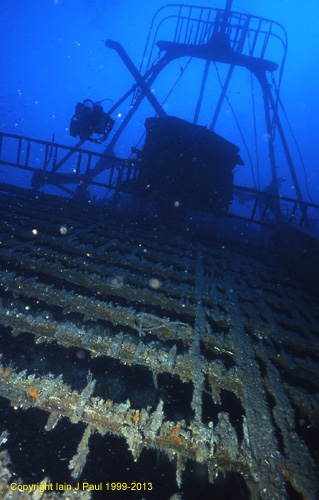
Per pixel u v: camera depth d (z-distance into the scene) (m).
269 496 1.50
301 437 1.84
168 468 2.06
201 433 1.79
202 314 3.10
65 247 4.04
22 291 2.99
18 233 4.12
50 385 1.95
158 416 1.87
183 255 4.90
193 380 2.21
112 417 1.84
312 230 5.79
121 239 4.93
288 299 4.03
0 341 2.76
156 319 2.84
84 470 1.95
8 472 1.59
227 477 1.95
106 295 3.45
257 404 2.05
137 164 6.75
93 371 2.66
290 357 2.60
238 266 4.97
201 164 6.45
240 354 2.55
